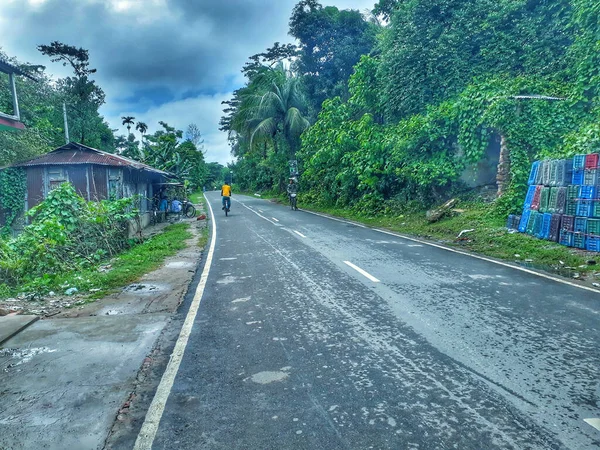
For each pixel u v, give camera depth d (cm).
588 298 605
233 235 1469
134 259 1036
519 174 1318
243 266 911
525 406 317
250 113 3347
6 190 1576
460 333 473
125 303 650
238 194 5334
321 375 379
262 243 1242
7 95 2083
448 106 1578
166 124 3916
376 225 1656
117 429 305
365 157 1905
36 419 319
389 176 1945
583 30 1346
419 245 1145
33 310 621
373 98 2092
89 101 4169
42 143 2383
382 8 2762
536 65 1559
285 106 3284
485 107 1429
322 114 2292
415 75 1784
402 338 462
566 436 279
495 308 564
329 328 501
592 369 377
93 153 1723
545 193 1056
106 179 1614
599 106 1288
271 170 4284
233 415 318
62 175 1595
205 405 333
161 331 513
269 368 397
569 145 1139
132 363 420
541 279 729
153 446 282
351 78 2142
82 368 409
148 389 365
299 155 2641
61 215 1087
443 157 1625
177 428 303
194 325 530
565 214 972
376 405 325
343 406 325
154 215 2052
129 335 501
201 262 991
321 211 2367
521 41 1603
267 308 593
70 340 487
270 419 310
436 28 1772
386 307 579
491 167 1648
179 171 2784
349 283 723
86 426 309
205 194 5641
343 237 1324
